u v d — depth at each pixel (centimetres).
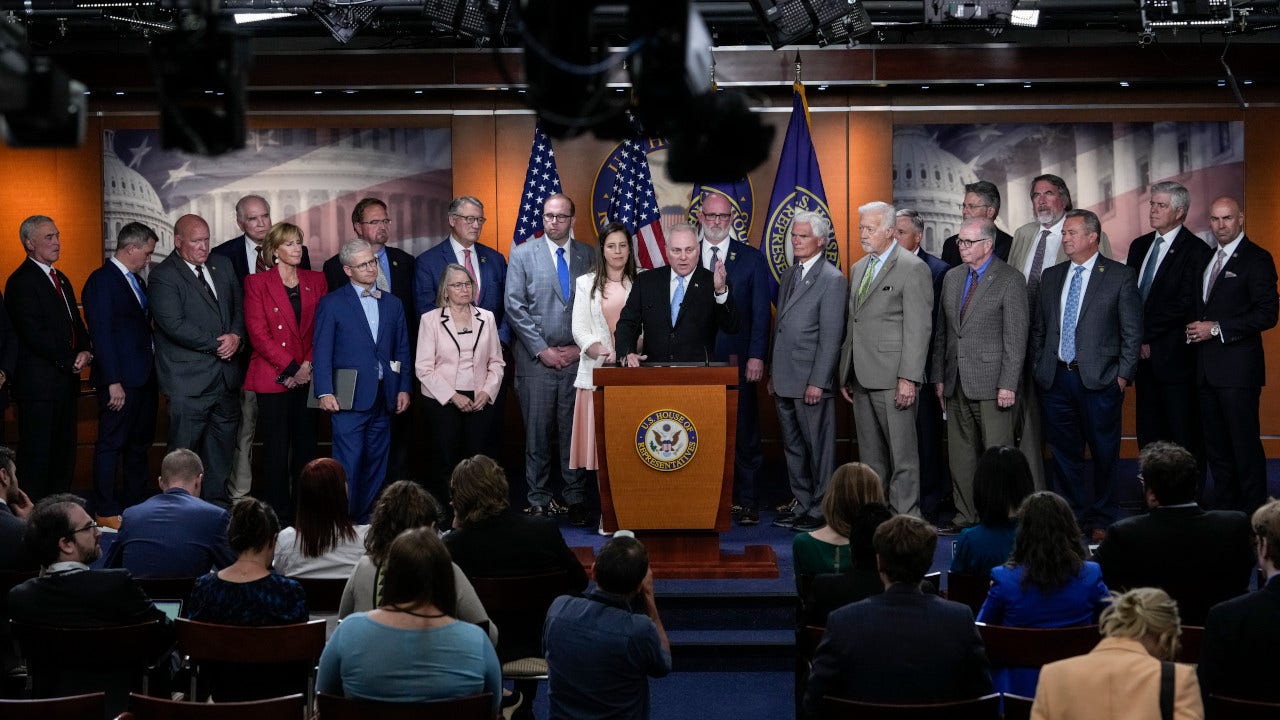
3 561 503
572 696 400
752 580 665
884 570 369
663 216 1000
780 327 783
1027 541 416
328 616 488
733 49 952
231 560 523
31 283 805
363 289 788
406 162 1002
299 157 998
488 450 834
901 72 955
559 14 413
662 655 405
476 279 841
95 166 995
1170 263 800
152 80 957
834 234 902
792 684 597
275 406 802
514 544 485
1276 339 994
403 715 347
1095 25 832
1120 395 746
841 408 1002
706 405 648
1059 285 757
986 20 795
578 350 807
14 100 369
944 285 783
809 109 996
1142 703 305
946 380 784
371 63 963
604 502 663
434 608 362
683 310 726
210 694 419
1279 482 898
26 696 423
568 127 434
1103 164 988
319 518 496
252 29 914
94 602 423
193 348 810
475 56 961
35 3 752
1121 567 463
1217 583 455
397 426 834
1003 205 993
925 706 339
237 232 1002
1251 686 366
